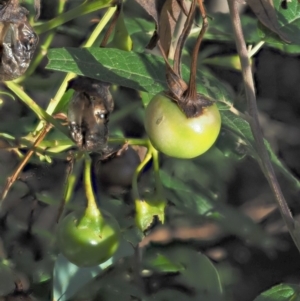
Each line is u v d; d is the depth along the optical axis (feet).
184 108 1.07
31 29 1.07
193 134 1.07
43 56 1.30
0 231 1.32
